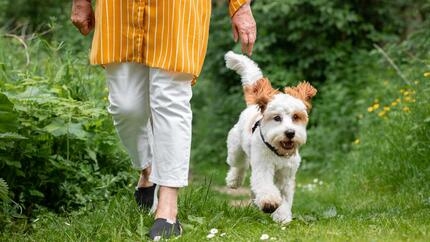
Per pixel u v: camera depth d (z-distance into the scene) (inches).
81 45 346.6
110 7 166.6
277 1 395.5
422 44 358.3
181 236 161.2
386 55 346.6
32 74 234.5
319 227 171.8
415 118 283.9
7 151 202.1
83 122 220.4
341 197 271.0
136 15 164.4
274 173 202.7
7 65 250.4
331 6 404.5
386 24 429.4
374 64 401.4
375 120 340.2
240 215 190.5
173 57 162.7
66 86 232.2
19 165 200.8
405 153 271.9
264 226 177.6
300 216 194.7
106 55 167.0
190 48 165.2
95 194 219.5
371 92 372.8
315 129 391.2
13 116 186.9
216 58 443.2
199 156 444.1
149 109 175.8
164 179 165.2
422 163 264.7
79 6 181.0
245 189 340.8
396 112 307.1
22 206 203.3
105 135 232.2
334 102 398.9
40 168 211.6
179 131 164.9
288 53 426.0
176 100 165.0
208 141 454.0
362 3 427.8
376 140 307.3
